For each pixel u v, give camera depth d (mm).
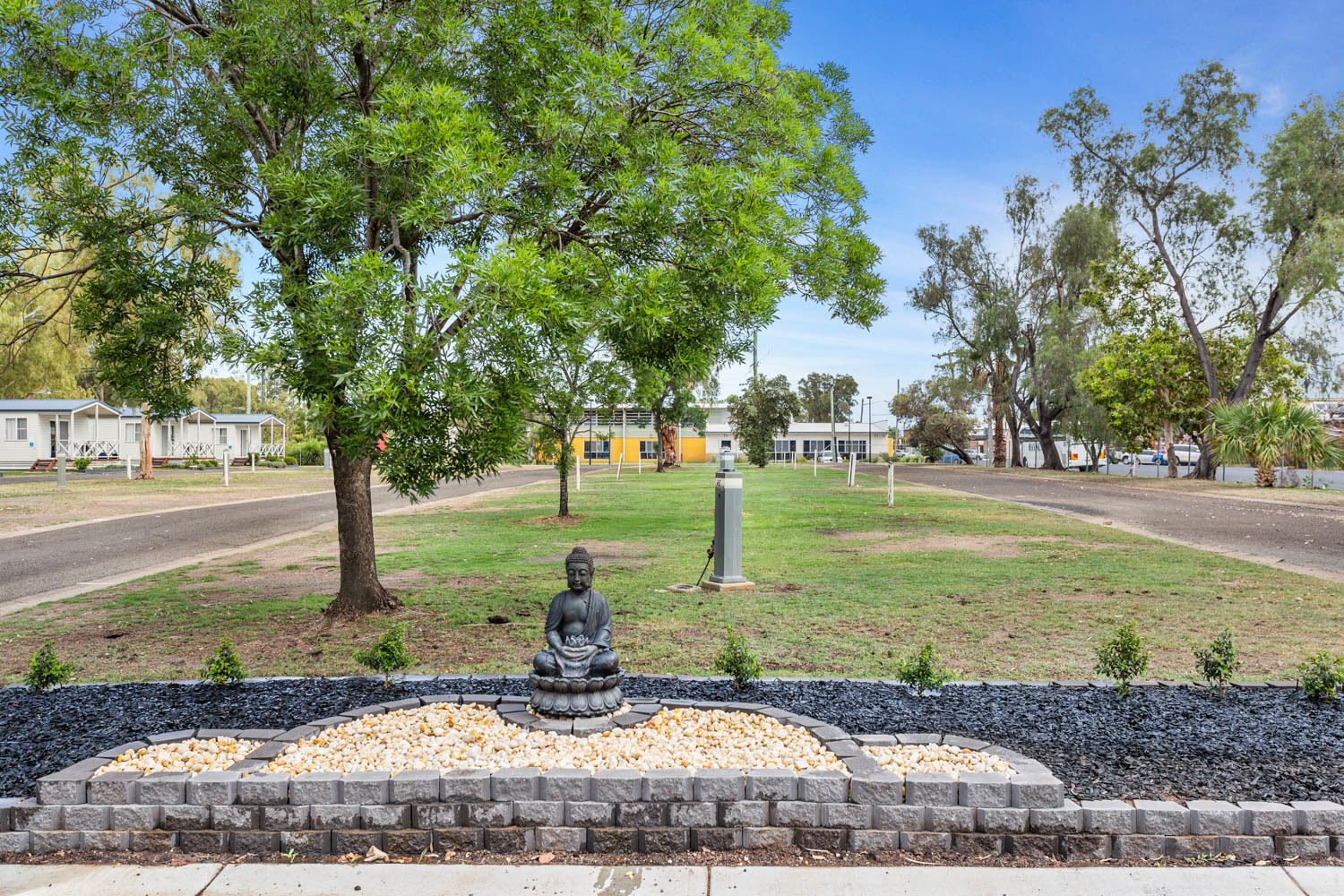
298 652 7746
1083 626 8648
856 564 13359
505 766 4242
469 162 5805
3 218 7109
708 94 7762
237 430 65000
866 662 7188
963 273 55375
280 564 14031
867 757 4305
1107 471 54906
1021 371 56562
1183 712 5535
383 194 7191
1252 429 32062
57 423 51250
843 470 58625
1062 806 3938
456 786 3996
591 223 6785
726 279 6492
